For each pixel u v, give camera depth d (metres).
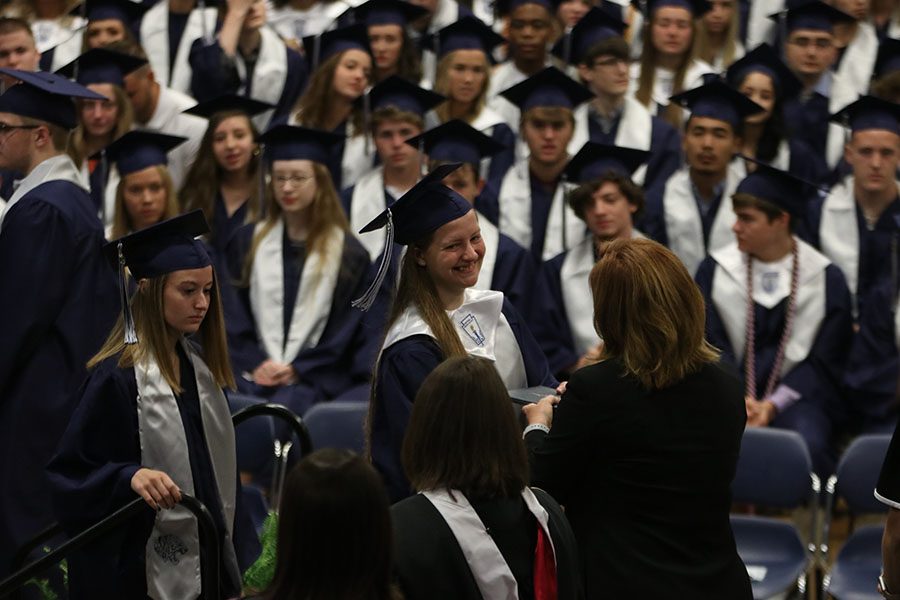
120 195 14.38
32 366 11.08
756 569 11.03
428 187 7.87
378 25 18.36
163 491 8.01
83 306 11.22
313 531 4.79
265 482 12.52
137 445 8.34
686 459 6.69
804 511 13.21
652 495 6.72
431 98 16.59
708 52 19.62
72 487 8.18
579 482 6.94
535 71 18.44
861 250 15.24
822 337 13.84
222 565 8.67
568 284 14.38
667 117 17.72
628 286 6.72
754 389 13.79
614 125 17.11
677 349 6.69
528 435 7.37
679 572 6.71
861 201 15.36
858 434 14.00
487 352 8.00
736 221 13.98
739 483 11.52
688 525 6.76
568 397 6.83
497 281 14.58
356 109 16.98
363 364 14.01
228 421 8.70
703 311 6.83
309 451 9.35
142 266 8.33
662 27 17.92
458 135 15.30
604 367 6.79
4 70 11.30
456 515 5.68
